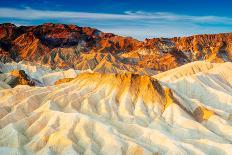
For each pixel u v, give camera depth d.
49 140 114.88
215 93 172.75
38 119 127.12
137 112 140.88
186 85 178.88
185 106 146.38
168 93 148.50
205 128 131.38
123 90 151.00
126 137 116.94
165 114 140.38
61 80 186.88
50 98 150.25
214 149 115.88
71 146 111.56
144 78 152.25
